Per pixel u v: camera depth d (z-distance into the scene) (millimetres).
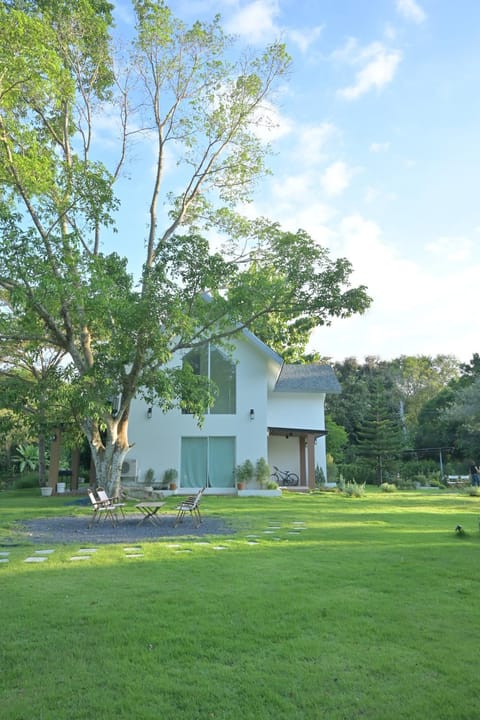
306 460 27953
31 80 14102
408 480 31891
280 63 18906
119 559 8359
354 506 17359
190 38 18516
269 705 3572
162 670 4117
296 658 4332
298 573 7262
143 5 18000
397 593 6230
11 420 21734
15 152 15180
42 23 14453
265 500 19359
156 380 16375
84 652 4449
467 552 8828
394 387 61781
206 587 6516
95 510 12305
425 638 4777
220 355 23469
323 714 3457
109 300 14227
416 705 3564
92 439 17781
